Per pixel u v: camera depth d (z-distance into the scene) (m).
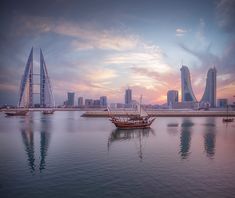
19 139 58.56
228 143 52.12
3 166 32.50
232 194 22.62
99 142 53.56
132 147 46.94
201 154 40.16
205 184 25.19
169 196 22.06
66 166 32.22
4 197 22.05
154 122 120.12
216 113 184.50
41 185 24.91
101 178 27.02
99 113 174.25
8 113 196.50
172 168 31.17
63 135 66.25
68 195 22.34
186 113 183.25
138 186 24.52
